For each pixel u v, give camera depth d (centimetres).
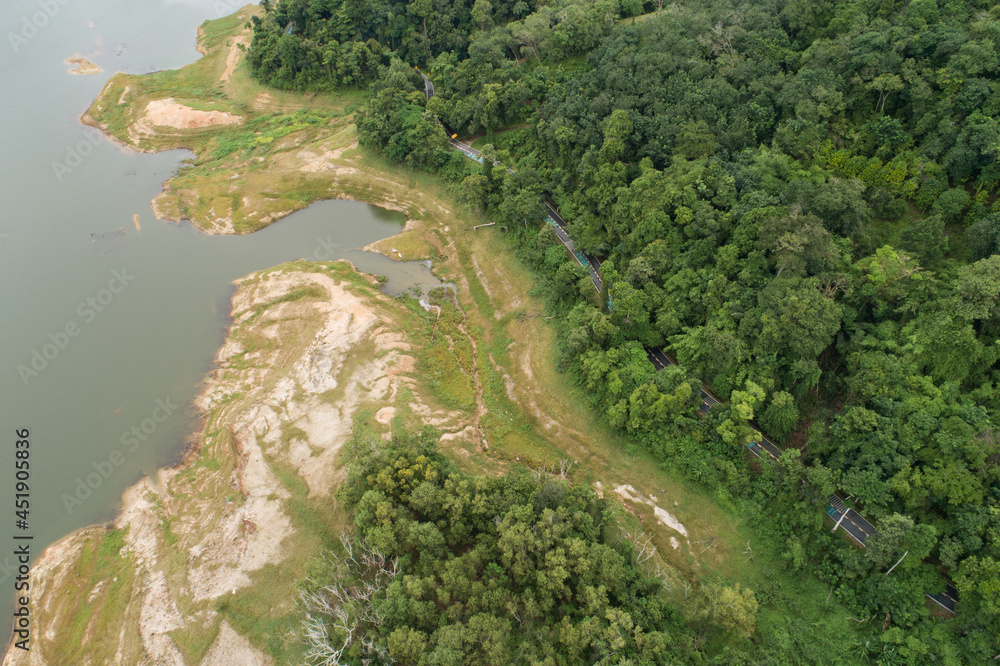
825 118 8800
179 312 10500
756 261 7744
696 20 11075
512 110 12600
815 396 7475
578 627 5688
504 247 11056
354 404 8688
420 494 6581
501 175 11219
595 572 6044
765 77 9594
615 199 9538
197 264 11488
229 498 7694
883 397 6612
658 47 10862
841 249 7538
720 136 9269
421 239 11888
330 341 9375
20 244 11681
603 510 6762
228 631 6550
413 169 12988
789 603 6381
